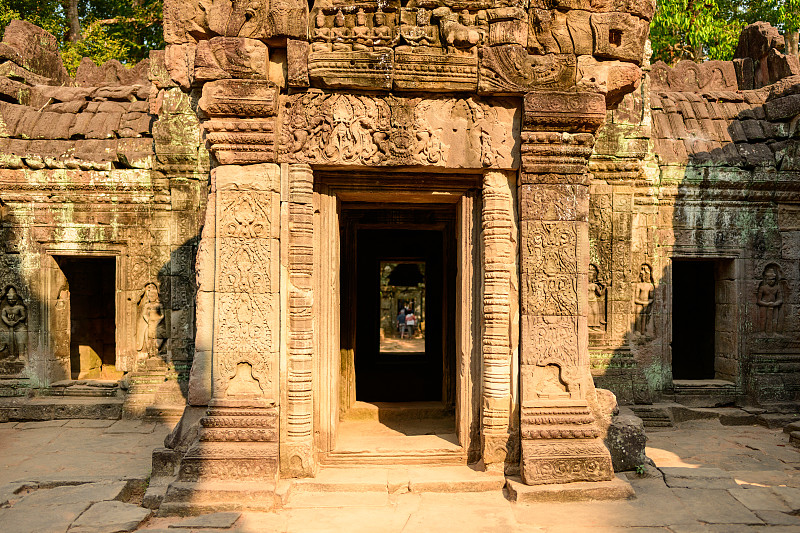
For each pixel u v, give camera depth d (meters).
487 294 5.78
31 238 10.23
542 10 5.65
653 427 9.23
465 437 6.03
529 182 5.66
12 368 10.19
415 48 5.58
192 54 6.18
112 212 10.27
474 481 5.55
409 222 8.77
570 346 5.67
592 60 5.66
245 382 5.54
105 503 5.16
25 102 10.92
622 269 9.73
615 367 9.59
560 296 5.67
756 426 9.45
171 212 9.95
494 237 5.77
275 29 5.43
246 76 5.47
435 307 11.23
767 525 4.79
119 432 8.79
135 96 11.17
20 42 11.27
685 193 10.11
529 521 4.86
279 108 5.61
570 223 5.68
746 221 10.25
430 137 5.68
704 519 4.88
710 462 7.24
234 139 5.50
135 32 19.19
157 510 5.11
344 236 8.61
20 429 9.10
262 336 5.54
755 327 10.21
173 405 9.48
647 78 9.73
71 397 10.22
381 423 7.91
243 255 5.55
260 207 5.55
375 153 5.63
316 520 4.89
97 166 10.00
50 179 10.09
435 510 5.10
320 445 5.93
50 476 6.18
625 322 9.76
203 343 5.75
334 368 6.02
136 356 10.20
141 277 10.22
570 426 5.60
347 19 5.61
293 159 5.62
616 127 9.60
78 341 12.30
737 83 11.79
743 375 10.12
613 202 9.72
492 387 5.73
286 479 5.56
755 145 10.35
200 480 5.26
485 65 5.56
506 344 5.78
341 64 5.48
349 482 5.49
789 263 10.30
